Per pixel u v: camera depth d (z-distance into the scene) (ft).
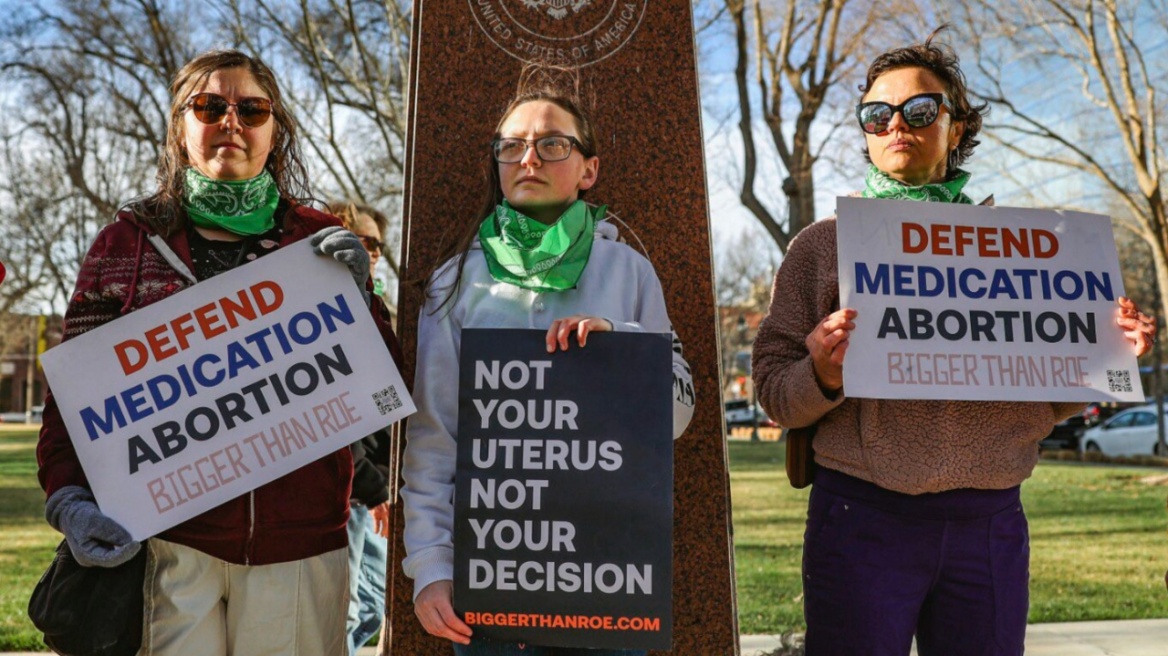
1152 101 56.75
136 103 51.01
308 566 7.93
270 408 7.93
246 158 8.16
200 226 8.35
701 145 9.93
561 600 7.35
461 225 9.76
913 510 8.40
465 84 9.96
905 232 8.68
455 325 8.32
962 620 8.44
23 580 22.52
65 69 52.60
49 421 7.95
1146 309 109.29
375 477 11.88
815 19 32.89
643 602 7.32
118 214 8.39
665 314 8.62
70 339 7.85
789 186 30.73
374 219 15.81
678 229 9.83
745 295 185.88
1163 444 77.25
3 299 109.29
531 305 8.18
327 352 8.07
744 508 37.60
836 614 8.46
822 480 8.89
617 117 9.94
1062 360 8.60
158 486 7.67
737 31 30.42
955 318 8.54
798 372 8.65
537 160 8.11
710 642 9.39
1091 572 23.85
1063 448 94.63
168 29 40.06
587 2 10.05
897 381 8.30
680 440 9.52
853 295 8.46
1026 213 8.89
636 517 7.40
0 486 47.93
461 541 7.45
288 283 8.13
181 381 7.87
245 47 29.35
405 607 9.16
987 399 8.38
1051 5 50.52
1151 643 16.96
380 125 26.23
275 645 7.79
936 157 9.21
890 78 9.27
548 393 7.57
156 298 8.03
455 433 8.13
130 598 7.50
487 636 7.40
